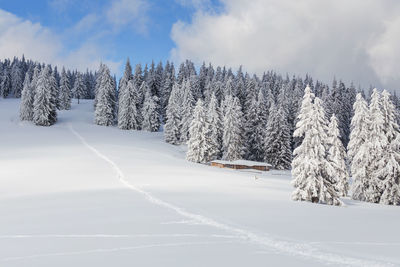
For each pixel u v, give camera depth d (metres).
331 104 77.38
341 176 35.12
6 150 50.22
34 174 33.31
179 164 48.25
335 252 8.76
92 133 74.81
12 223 13.01
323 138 24.30
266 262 7.84
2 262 7.96
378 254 8.64
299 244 9.49
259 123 67.00
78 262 7.87
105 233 10.93
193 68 133.00
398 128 30.41
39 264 7.77
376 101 30.56
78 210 15.80
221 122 67.56
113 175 33.62
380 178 30.25
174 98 75.38
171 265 7.59
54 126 79.75
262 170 56.72
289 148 62.09
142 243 9.63
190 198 20.00
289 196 24.80
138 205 17.33
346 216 15.66
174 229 11.52
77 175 33.06
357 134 32.44
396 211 19.92
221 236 10.50
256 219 13.62
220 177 37.00
